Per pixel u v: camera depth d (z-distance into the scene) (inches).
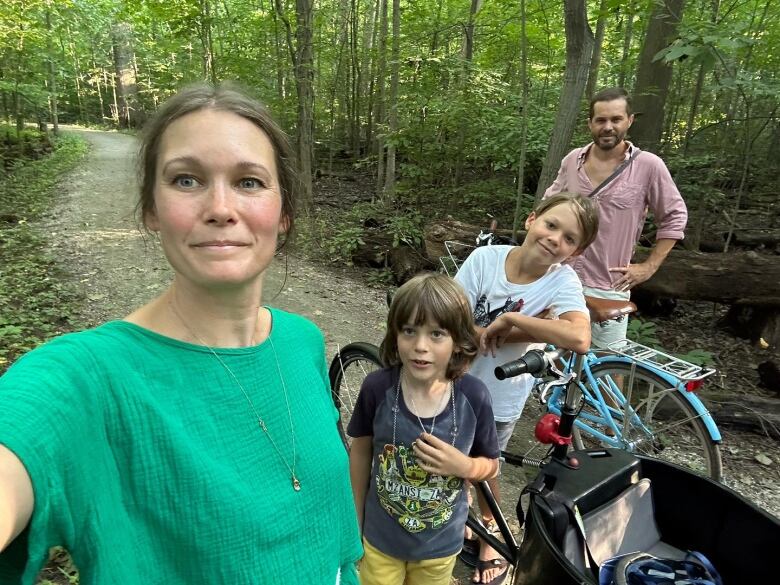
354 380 115.5
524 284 81.0
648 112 266.5
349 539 38.8
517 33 318.7
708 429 95.7
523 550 64.4
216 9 446.9
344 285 235.1
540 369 68.8
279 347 35.5
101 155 674.2
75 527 24.0
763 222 261.1
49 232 288.4
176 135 28.6
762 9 237.5
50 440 22.8
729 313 211.8
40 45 623.5
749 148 225.3
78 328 167.9
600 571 63.4
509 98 285.4
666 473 70.0
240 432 30.2
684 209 121.0
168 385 28.2
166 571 26.8
